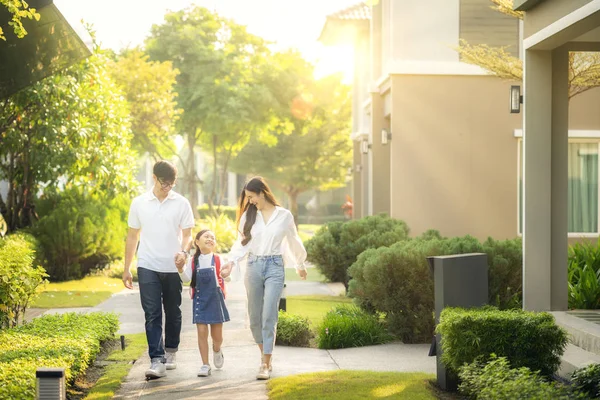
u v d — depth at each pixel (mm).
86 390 7086
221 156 49688
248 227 7445
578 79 11539
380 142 21875
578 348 7879
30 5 8484
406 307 9586
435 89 17703
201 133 38844
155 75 30781
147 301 7461
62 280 17047
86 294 14539
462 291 6906
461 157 17688
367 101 23734
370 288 9750
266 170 48344
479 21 17812
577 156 17266
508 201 17688
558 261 9172
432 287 9461
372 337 9516
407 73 17625
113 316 9578
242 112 34531
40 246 16391
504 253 10031
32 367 6398
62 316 9305
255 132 39156
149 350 7406
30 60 9680
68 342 7609
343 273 16047
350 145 47562
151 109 30547
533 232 9102
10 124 15344
